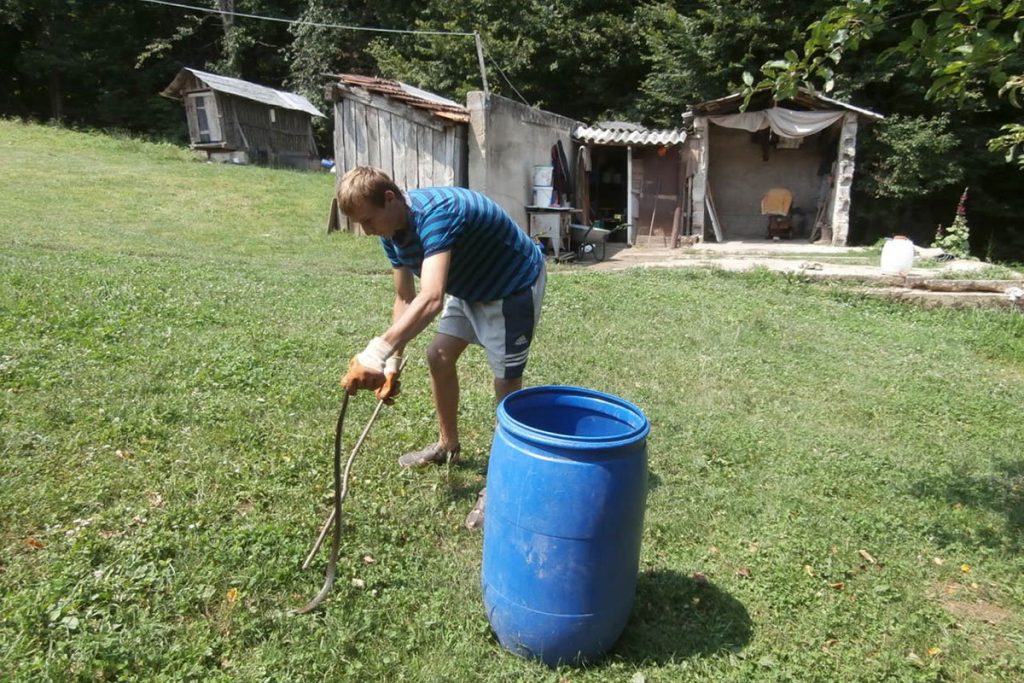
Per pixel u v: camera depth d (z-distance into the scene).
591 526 2.55
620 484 2.57
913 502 4.31
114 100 31.80
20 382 4.48
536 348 6.66
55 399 4.29
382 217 3.13
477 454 4.36
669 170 17.55
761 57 21.69
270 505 3.57
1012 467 4.93
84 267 7.73
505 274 3.48
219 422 4.34
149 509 3.39
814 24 3.79
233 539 3.21
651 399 5.66
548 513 2.55
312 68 31.34
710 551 3.63
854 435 5.32
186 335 5.80
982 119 20.52
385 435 4.44
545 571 2.60
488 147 12.48
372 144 13.23
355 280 9.04
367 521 3.52
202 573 2.98
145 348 5.37
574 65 25.77
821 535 3.83
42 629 2.63
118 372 4.82
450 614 2.98
